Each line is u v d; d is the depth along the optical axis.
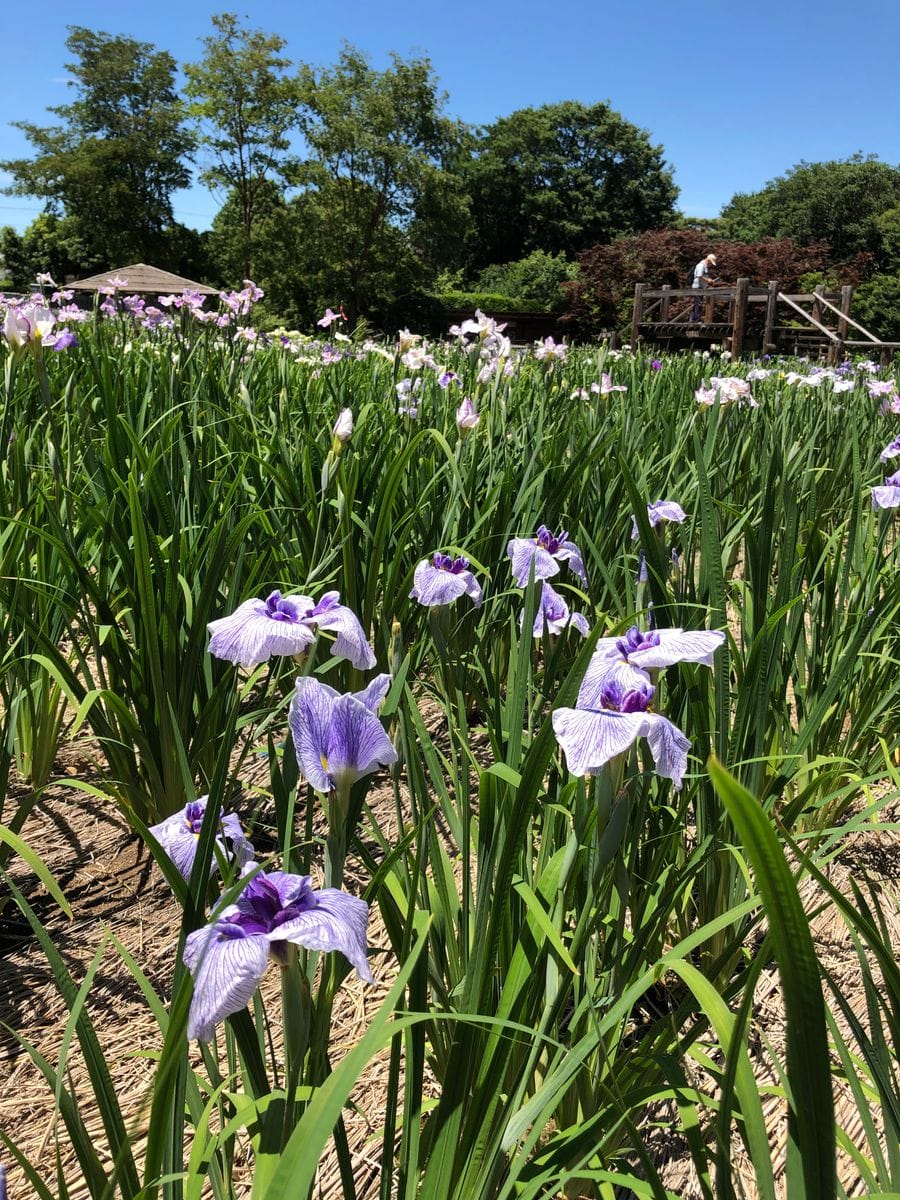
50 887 1.51
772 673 2.49
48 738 3.19
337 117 50.94
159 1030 2.33
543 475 3.63
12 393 4.38
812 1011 0.97
